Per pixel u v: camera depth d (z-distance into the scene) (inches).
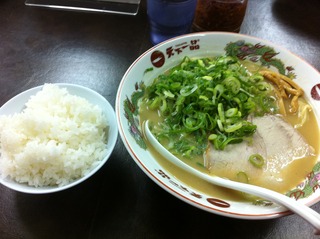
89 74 15.6
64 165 10.2
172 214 10.5
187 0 15.0
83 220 10.3
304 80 13.2
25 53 16.6
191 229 10.1
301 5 19.5
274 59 14.1
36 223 10.2
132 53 16.6
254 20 18.4
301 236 10.1
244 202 9.9
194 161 11.5
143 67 12.9
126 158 12.1
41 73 15.6
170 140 12.0
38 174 10.5
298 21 18.5
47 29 17.8
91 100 13.0
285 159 11.6
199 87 12.4
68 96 12.1
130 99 12.0
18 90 14.9
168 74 13.9
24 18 18.5
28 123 10.8
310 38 17.5
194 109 12.3
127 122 10.9
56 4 19.0
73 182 10.1
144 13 18.7
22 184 10.2
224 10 15.5
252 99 13.1
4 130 10.8
